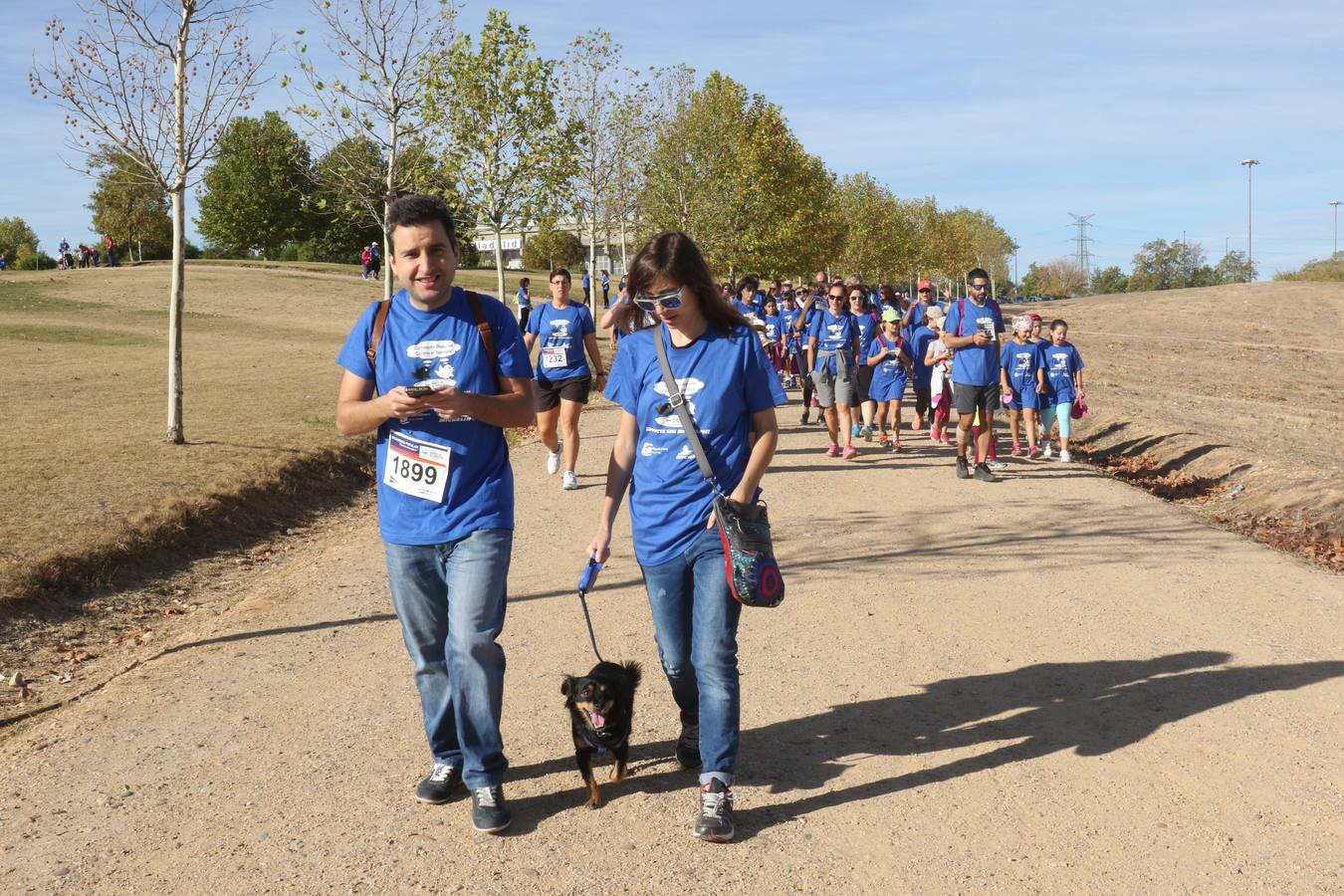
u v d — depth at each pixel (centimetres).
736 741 403
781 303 2114
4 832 417
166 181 1247
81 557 791
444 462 401
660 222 3544
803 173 4919
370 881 373
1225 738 485
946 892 363
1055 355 1356
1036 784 443
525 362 418
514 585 767
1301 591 720
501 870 379
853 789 439
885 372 1423
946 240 10281
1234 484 1166
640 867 380
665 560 414
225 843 403
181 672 603
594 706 398
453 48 2181
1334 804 420
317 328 3903
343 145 1984
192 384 2019
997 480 1195
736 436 414
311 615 711
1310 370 3114
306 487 1168
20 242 10862
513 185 2381
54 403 1683
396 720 522
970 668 582
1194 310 5859
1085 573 778
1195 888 364
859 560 825
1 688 605
